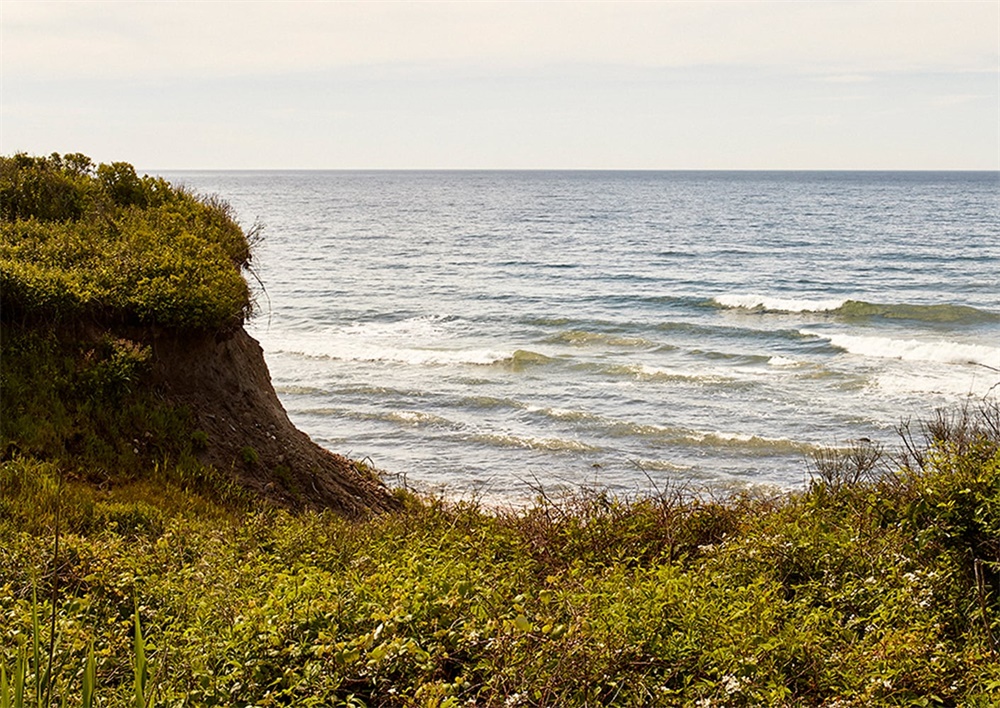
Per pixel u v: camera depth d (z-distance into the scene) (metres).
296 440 15.16
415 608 7.13
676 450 22.89
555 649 6.57
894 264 66.06
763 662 6.57
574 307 47.59
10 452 11.49
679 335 39.81
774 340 38.12
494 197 186.00
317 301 49.62
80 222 16.66
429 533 11.15
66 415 12.35
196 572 8.35
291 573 8.87
